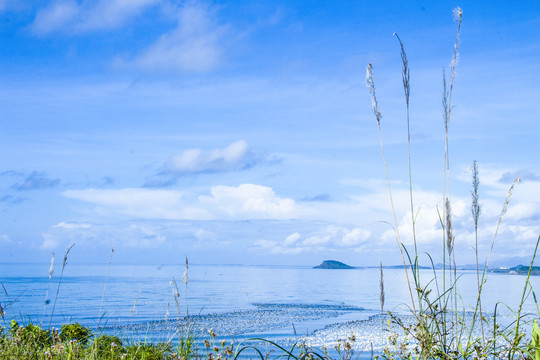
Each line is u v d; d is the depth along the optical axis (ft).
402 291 201.05
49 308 109.70
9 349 15.88
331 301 162.30
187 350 15.02
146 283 290.56
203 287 260.21
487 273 12.14
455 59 13.38
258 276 555.28
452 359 10.90
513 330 11.33
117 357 16.79
